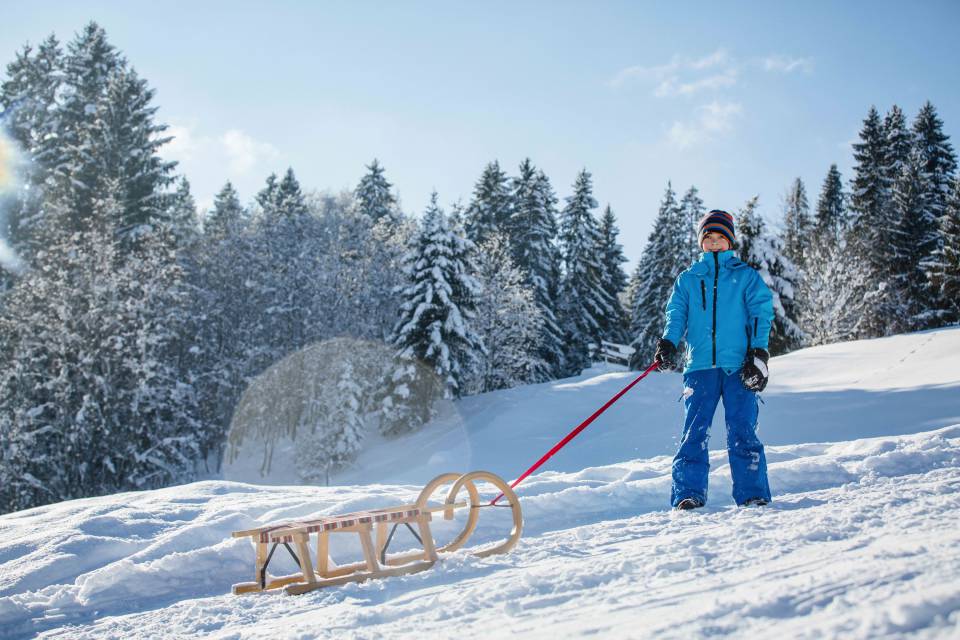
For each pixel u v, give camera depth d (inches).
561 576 117.1
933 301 1772.9
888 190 2009.1
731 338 196.4
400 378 1231.5
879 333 1717.5
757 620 75.5
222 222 1775.3
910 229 1838.1
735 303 197.3
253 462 1379.2
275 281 1462.8
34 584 171.9
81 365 1102.4
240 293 1498.5
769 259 1358.3
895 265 1828.2
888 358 1000.9
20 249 1430.9
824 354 1108.5
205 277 1518.2
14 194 1483.8
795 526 138.8
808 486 217.9
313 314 1418.6
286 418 1400.1
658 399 1018.1
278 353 1403.8
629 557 127.8
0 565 184.7
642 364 2037.4
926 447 247.4
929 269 1702.8
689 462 195.0
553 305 2076.8
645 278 2122.3
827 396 839.7
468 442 1028.5
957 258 1603.1
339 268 1453.0
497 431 1042.7
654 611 87.9
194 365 1409.9
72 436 1059.9
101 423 1096.2
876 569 86.0
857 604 74.5
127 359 1125.1
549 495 210.8
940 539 101.5
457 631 94.6
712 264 203.5
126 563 167.2
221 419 1406.3
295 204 1903.3
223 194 2271.2
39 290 1106.1
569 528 191.9
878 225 1892.2
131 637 126.5
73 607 155.3
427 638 92.8
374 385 1331.2
